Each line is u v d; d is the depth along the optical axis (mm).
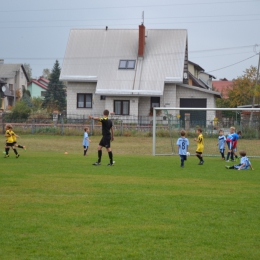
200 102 61531
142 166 22781
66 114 64625
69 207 12422
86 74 62469
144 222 10953
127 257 8523
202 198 13945
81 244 9234
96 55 64438
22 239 9523
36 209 12133
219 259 8523
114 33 67188
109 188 15477
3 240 9438
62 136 50406
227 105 82250
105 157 28375
